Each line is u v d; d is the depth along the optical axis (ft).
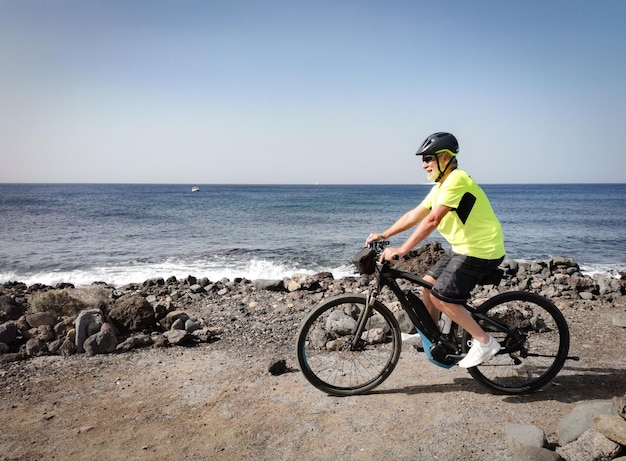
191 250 62.18
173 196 332.39
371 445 9.48
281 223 108.47
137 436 10.01
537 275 31.60
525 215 148.66
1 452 9.44
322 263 50.44
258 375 13.29
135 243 70.03
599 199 302.04
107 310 17.81
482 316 11.46
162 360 14.71
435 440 9.60
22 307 21.72
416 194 397.19
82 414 11.05
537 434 8.98
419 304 11.70
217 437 9.93
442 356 11.65
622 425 8.30
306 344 15.78
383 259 11.29
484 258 10.66
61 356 15.17
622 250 65.36
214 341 16.78
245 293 25.48
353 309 16.12
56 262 52.24
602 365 13.46
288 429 10.19
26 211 148.97
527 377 12.09
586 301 22.29
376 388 12.21
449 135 10.93
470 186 10.43
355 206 197.26
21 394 12.24
